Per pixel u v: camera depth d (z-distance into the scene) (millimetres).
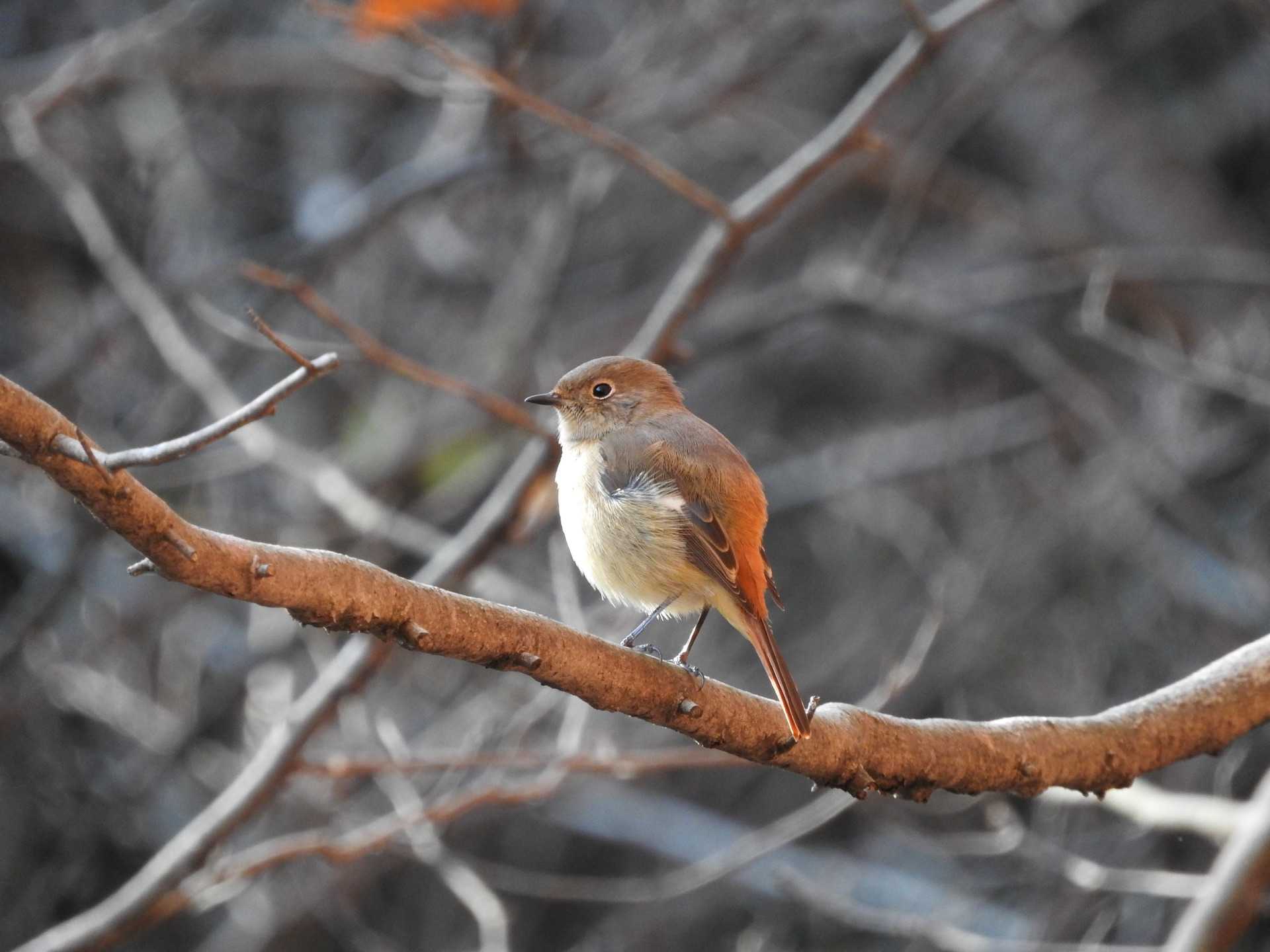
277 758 8617
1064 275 16766
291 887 13109
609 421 7926
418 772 10984
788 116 16844
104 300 14250
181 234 15125
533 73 14273
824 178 15906
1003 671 14000
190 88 15312
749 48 15000
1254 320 15070
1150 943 11891
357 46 13547
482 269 16359
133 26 13812
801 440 17062
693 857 13391
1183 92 18172
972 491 15797
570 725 9523
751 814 14438
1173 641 13789
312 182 16281
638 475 7375
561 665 5277
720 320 15781
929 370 17422
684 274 9805
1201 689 6203
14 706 12344
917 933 9586
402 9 10031
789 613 15570
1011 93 17688
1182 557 14039
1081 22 17969
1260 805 8352
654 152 16828
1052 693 13609
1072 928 11867
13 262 15594
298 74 14844
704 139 16688
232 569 4590
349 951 13766
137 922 8516
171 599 13688
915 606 14555
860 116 9562
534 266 14766
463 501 14562
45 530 13891
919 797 5887
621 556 7348
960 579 14141
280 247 14352
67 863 12695
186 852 8531
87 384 14258
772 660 6910
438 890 14281
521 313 14555
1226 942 7953
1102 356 17016
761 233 15914
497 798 8688
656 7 15211
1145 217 17328
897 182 15336
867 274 15211
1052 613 14219
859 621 14812
